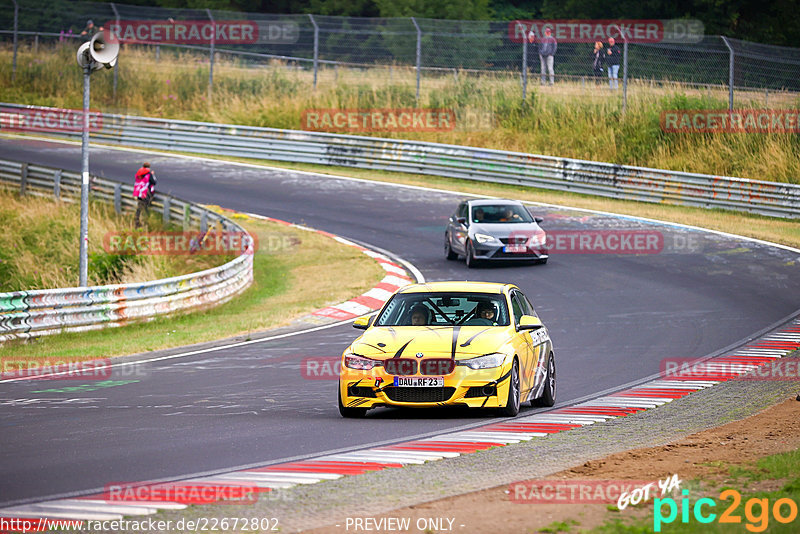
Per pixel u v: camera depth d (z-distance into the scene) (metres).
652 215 120.50
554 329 69.00
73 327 71.38
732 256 98.06
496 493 26.31
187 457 32.97
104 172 142.75
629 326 69.31
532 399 44.12
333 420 40.53
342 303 82.56
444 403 39.28
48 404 45.56
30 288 95.31
